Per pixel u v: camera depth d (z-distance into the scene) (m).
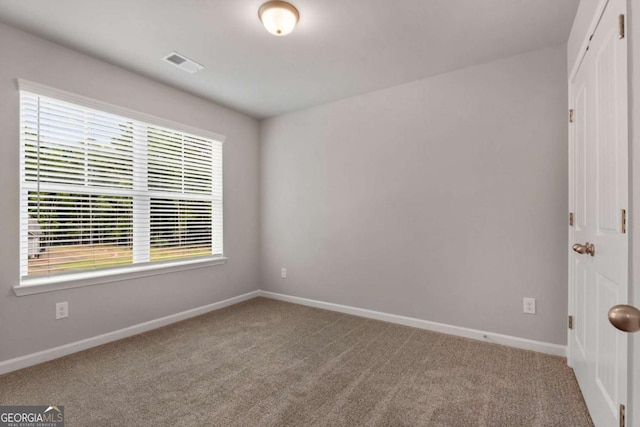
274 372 2.09
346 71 2.74
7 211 2.09
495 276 2.55
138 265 2.83
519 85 2.45
